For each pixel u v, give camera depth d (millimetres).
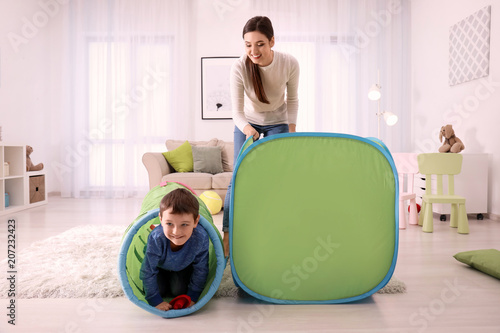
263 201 1400
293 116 1935
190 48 5066
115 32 4996
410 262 1961
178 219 1181
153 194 1908
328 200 1405
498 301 1415
